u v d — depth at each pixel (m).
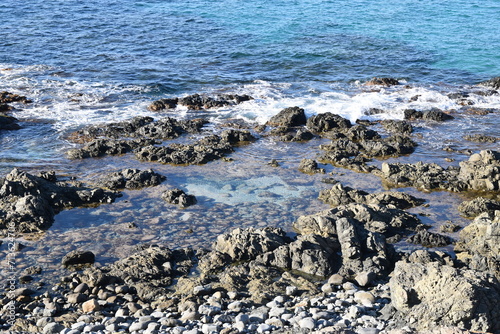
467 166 27.91
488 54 49.78
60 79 42.53
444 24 59.22
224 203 25.55
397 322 15.51
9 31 54.72
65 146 31.88
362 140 33.03
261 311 16.52
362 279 19.06
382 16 62.44
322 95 40.16
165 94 40.25
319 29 57.38
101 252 21.45
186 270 20.16
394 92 40.97
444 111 37.97
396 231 23.22
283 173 28.94
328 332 14.27
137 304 17.58
